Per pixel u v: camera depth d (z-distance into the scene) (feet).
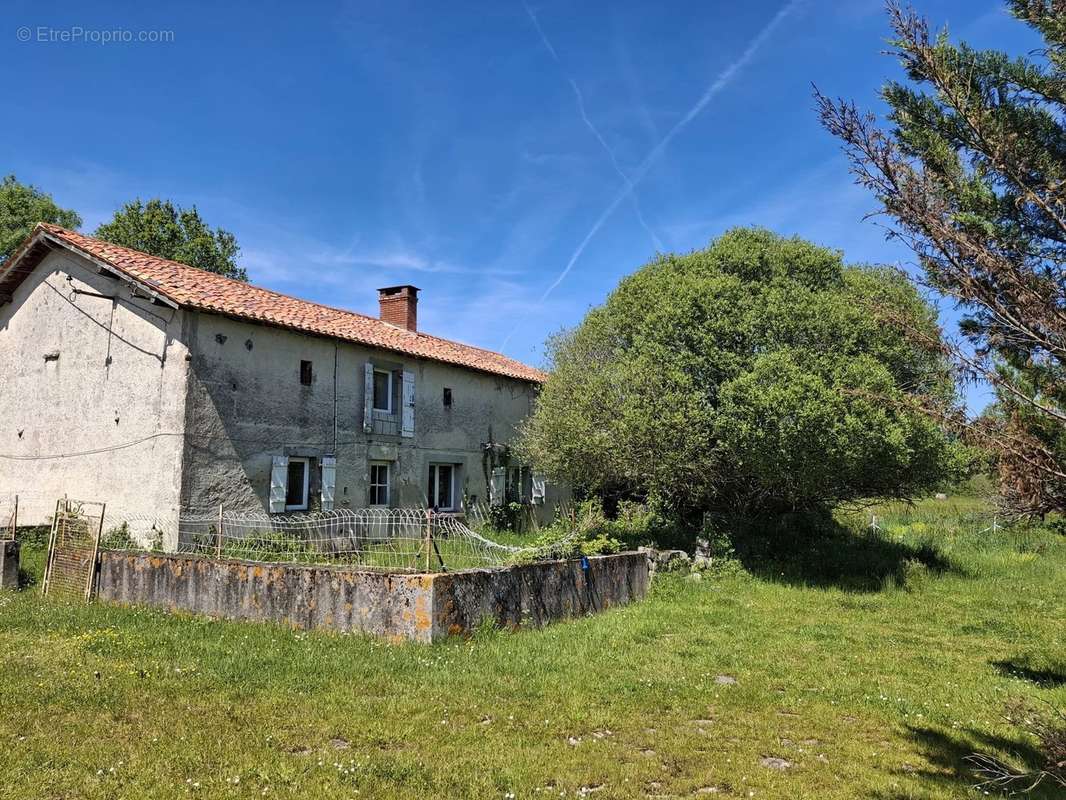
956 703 22.36
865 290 45.70
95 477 44.98
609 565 36.40
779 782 15.76
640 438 45.32
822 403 39.65
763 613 36.45
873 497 58.59
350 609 26.58
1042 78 14.55
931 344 14.37
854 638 31.35
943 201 13.94
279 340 47.26
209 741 16.40
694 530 55.11
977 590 44.37
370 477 54.39
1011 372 14.19
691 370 45.96
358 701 19.44
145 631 26.61
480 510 64.28
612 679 22.94
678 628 31.86
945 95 14.10
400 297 67.87
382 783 14.61
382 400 56.70
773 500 55.06
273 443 46.11
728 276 48.57
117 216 94.73
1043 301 13.03
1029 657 28.71
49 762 14.97
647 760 16.67
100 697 19.01
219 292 47.19
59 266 49.06
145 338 43.70
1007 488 13.58
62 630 26.48
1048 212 13.37
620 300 52.80
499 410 68.33
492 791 14.48
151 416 42.68
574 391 50.98
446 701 19.88
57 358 48.34
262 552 36.14
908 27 14.42
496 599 28.04
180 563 31.04
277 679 21.16
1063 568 51.24
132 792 13.74
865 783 15.90
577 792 14.88
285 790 14.07
